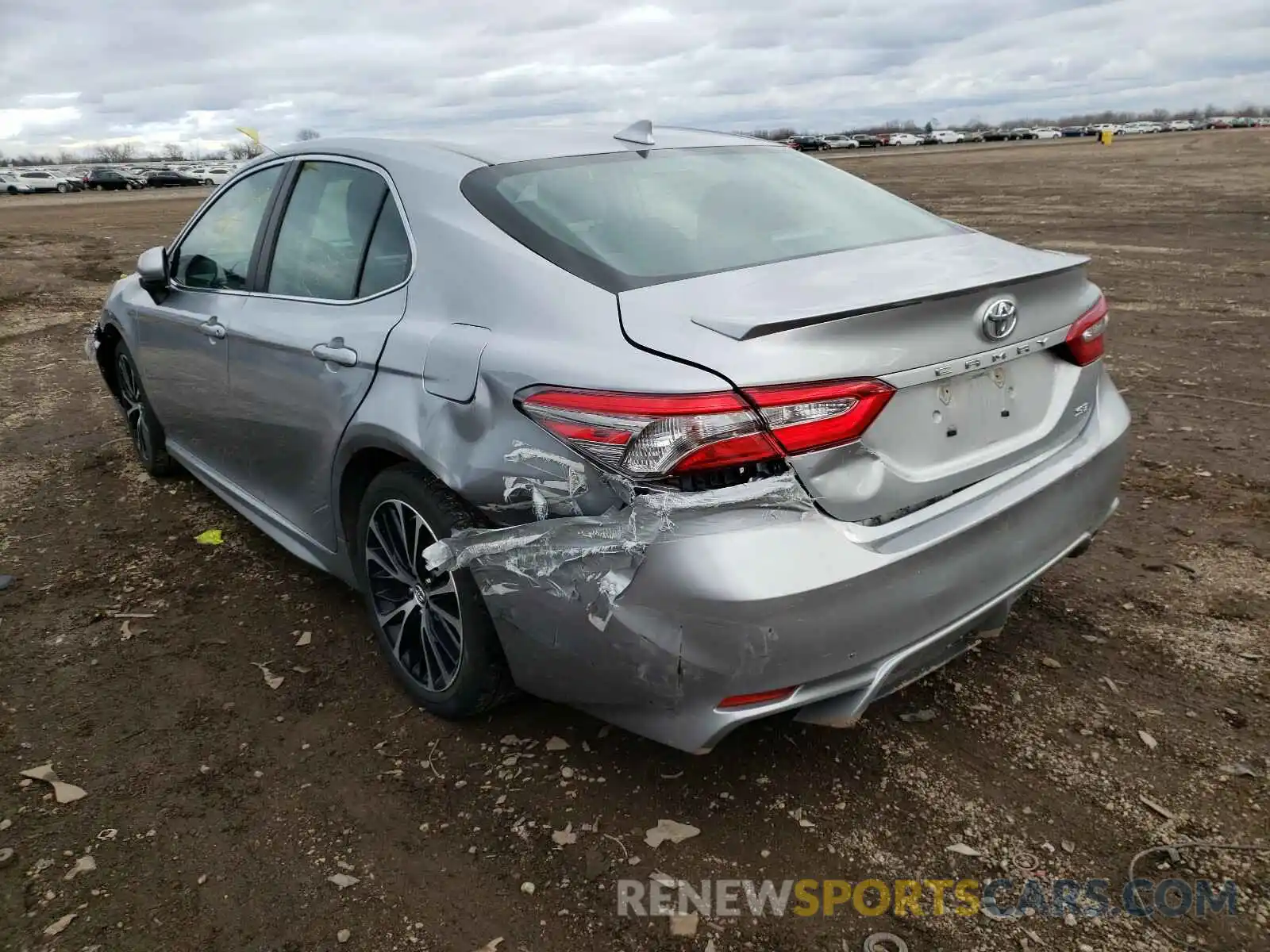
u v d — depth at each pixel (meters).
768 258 2.63
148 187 64.19
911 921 2.14
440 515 2.62
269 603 3.72
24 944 2.16
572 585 2.25
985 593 2.42
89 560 4.17
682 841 2.40
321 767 2.74
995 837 2.37
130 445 5.81
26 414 6.65
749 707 2.13
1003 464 2.51
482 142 3.16
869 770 2.62
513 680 2.65
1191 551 3.81
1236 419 5.43
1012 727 2.79
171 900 2.28
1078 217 16.44
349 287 3.11
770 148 3.54
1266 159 31.58
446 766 2.71
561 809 2.52
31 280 13.99
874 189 3.44
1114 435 2.85
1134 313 8.56
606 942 2.12
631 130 3.34
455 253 2.71
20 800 2.64
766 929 2.14
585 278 2.45
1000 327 2.39
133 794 2.66
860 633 2.15
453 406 2.52
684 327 2.20
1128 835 2.36
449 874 2.33
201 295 3.98
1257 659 3.06
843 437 2.12
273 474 3.60
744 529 2.07
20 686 3.21
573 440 2.19
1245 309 8.48
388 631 3.06
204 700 3.10
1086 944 2.07
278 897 2.28
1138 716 2.81
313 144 3.57
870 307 2.12
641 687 2.21
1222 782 2.52
